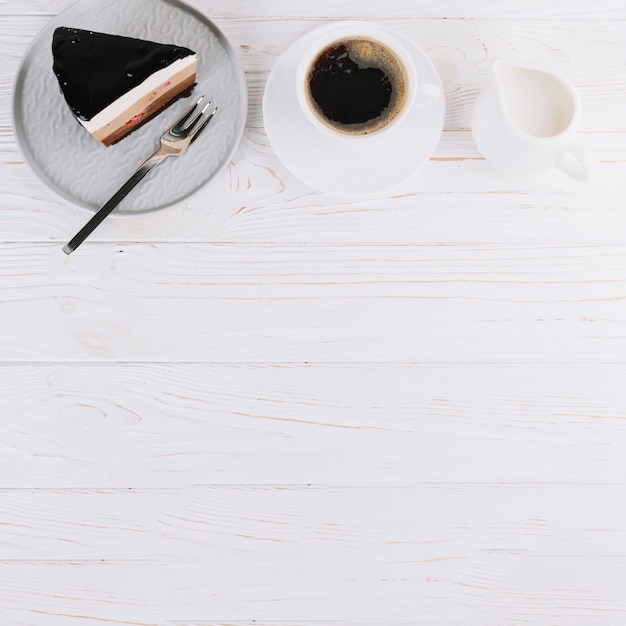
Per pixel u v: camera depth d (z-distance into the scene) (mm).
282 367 1068
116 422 1067
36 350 1057
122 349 1061
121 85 991
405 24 1048
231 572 1087
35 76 1025
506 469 1082
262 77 1046
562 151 991
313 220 1057
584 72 1055
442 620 1096
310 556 1088
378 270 1062
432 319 1067
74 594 1085
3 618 1085
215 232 1054
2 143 1039
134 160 1036
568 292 1065
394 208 1058
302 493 1081
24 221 1046
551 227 1061
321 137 1026
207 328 1062
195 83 1034
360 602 1094
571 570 1092
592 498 1085
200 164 1031
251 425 1073
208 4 1040
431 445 1079
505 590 1094
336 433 1076
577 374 1074
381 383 1073
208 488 1078
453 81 1052
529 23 1050
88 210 1026
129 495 1075
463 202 1058
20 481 1069
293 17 1044
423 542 1089
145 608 1089
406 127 1027
